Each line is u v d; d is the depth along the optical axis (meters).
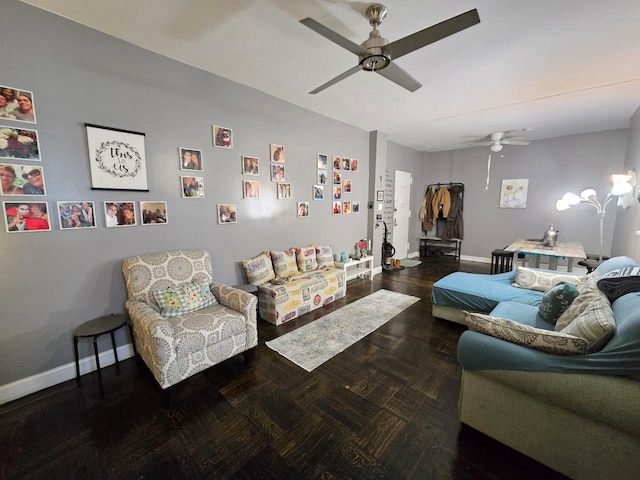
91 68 2.02
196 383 2.01
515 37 2.02
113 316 2.16
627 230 3.75
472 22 1.33
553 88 2.96
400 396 1.87
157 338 1.69
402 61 2.37
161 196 2.45
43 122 1.86
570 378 1.20
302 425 1.62
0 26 1.68
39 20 1.80
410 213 6.50
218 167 2.82
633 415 1.07
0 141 1.73
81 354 2.12
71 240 2.02
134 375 2.11
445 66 2.46
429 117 4.00
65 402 1.82
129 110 2.22
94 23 1.95
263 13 1.82
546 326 1.96
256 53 2.31
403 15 1.81
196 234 2.71
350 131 4.43
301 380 2.04
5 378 1.83
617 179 3.20
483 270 5.30
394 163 5.74
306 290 3.21
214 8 1.77
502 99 3.27
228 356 2.07
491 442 1.50
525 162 5.45
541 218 5.37
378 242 5.11
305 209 3.82
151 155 2.36
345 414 1.71
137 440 1.53
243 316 2.17
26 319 1.88
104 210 2.15
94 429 1.60
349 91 3.06
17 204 1.80
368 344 2.55
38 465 1.38
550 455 1.31
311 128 3.77
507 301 2.52
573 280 2.55
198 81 2.60
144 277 2.21
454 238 6.36
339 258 4.48
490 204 5.93
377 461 1.40
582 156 4.89
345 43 1.59
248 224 3.16
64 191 1.97
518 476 1.31
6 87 1.73
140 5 1.76
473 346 1.46
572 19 1.82
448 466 1.37
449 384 1.99
